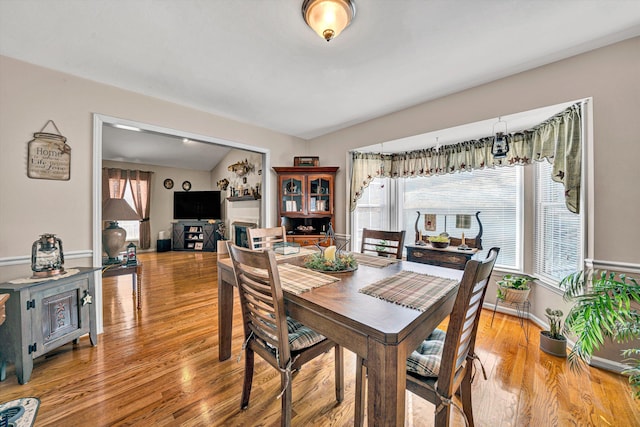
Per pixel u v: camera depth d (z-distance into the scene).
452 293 1.28
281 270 1.62
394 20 1.53
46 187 2.09
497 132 2.55
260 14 1.49
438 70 2.09
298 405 1.50
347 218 3.56
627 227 1.70
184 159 6.93
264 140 3.62
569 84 1.89
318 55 1.89
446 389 0.99
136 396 1.55
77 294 2.01
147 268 4.92
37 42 1.76
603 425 1.34
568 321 1.46
